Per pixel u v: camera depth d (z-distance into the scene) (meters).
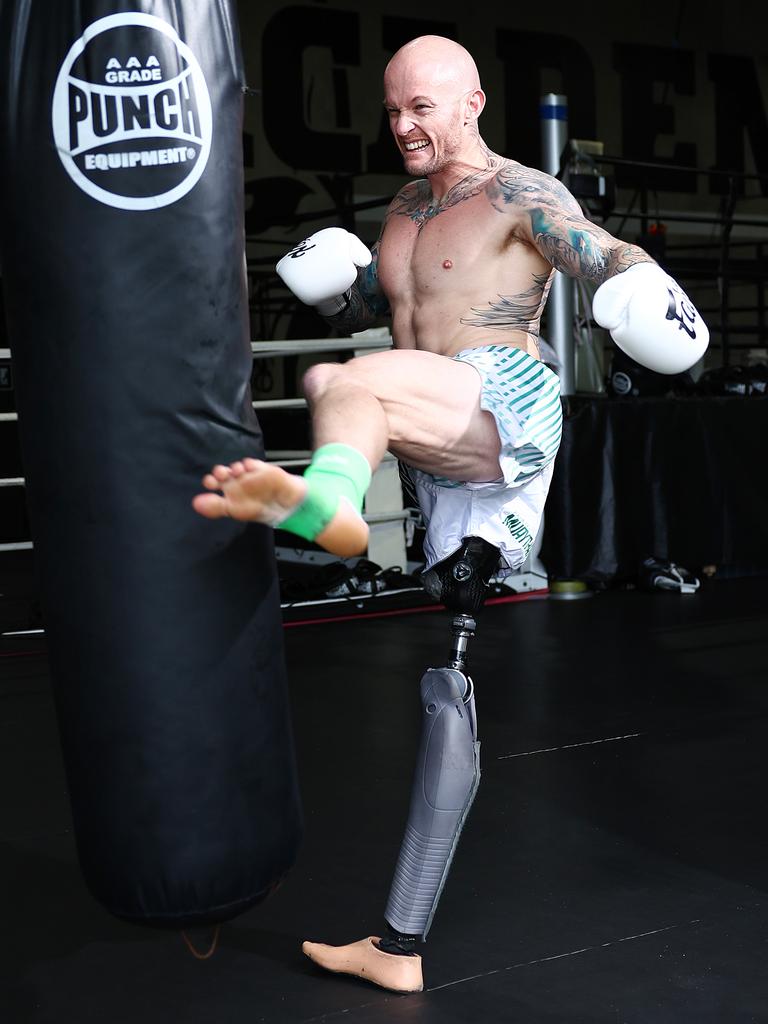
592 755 3.18
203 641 1.54
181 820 1.55
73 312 1.49
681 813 2.72
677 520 5.84
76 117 1.48
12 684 4.16
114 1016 1.85
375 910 2.23
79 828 1.61
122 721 1.54
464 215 1.90
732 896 2.25
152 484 1.51
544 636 4.73
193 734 1.54
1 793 2.99
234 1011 1.86
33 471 1.55
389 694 3.90
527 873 2.38
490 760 3.14
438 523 1.96
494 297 1.88
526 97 12.21
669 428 5.80
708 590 5.77
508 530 1.94
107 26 1.47
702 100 12.91
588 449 5.55
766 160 13.20
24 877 2.43
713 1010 1.83
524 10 12.14
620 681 3.99
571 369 5.67
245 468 1.26
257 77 11.14
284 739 1.65
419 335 1.96
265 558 1.61
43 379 1.52
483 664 4.26
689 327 1.57
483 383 1.76
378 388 1.65
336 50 11.43
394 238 2.02
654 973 1.95
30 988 1.95
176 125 1.49
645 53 12.62
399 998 1.89
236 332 1.56
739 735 3.35
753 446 6.11
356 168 11.59
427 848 1.93
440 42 1.90
